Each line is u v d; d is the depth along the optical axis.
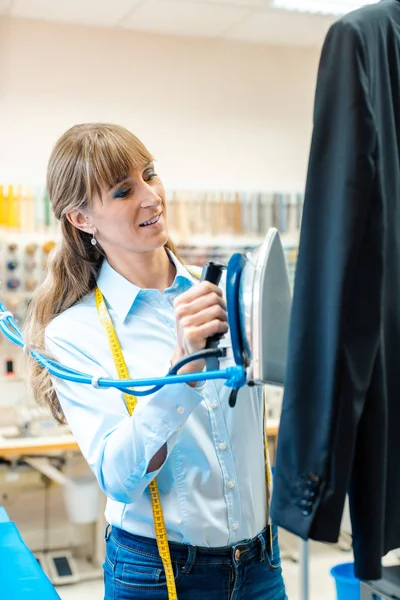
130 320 1.50
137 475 1.26
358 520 0.89
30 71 4.55
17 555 1.85
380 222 0.86
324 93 0.88
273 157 5.12
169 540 1.38
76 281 1.57
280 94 5.12
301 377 0.88
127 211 1.40
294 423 0.87
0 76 4.49
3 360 4.48
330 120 0.87
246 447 1.45
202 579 1.38
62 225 1.55
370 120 0.85
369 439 0.88
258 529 1.46
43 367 1.57
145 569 1.39
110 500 1.48
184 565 1.37
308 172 0.89
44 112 4.58
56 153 1.48
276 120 5.12
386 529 0.93
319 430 0.86
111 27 4.67
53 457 4.18
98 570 4.20
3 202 4.43
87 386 1.40
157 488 1.39
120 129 1.46
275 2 4.17
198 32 4.78
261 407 1.55
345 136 0.85
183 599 1.38
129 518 1.41
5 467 4.26
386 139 0.92
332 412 0.84
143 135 4.81
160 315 1.50
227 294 1.04
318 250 0.88
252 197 4.95
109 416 1.36
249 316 1.00
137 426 1.23
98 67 4.68
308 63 5.18
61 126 4.62
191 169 4.93
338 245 0.85
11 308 4.37
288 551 4.46
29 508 4.48
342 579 2.63
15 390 4.47
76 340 1.47
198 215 4.85
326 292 0.86
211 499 1.40
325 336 0.86
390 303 0.92
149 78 4.80
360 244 0.85
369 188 0.84
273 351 1.02
